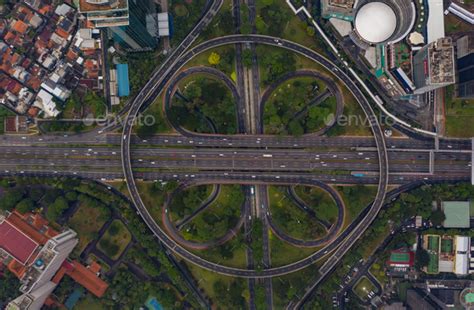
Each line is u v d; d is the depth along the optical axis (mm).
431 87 190125
